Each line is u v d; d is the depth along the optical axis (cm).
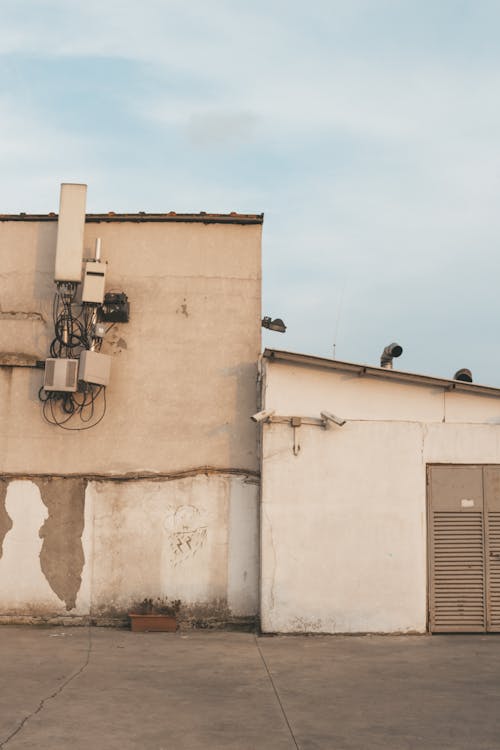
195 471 1306
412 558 1236
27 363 1322
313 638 1193
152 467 1307
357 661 1031
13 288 1341
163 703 814
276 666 999
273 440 1252
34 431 1313
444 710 795
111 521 1295
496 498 1253
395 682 916
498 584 1237
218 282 1351
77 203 1298
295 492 1241
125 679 919
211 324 1341
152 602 1279
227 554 1288
